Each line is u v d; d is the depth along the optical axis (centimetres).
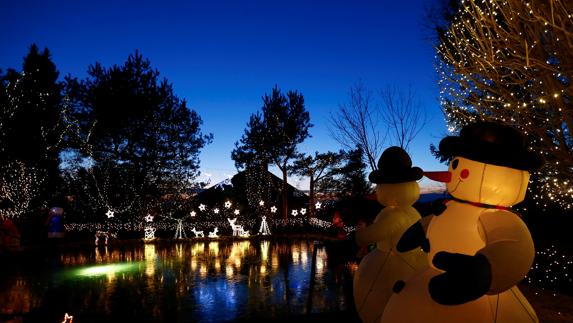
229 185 3161
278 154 3039
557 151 467
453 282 242
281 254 1619
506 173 292
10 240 1664
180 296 881
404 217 418
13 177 2255
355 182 2716
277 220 2931
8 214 2130
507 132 296
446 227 304
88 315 743
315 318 655
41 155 2381
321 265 1276
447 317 285
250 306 775
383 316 323
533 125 474
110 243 2197
